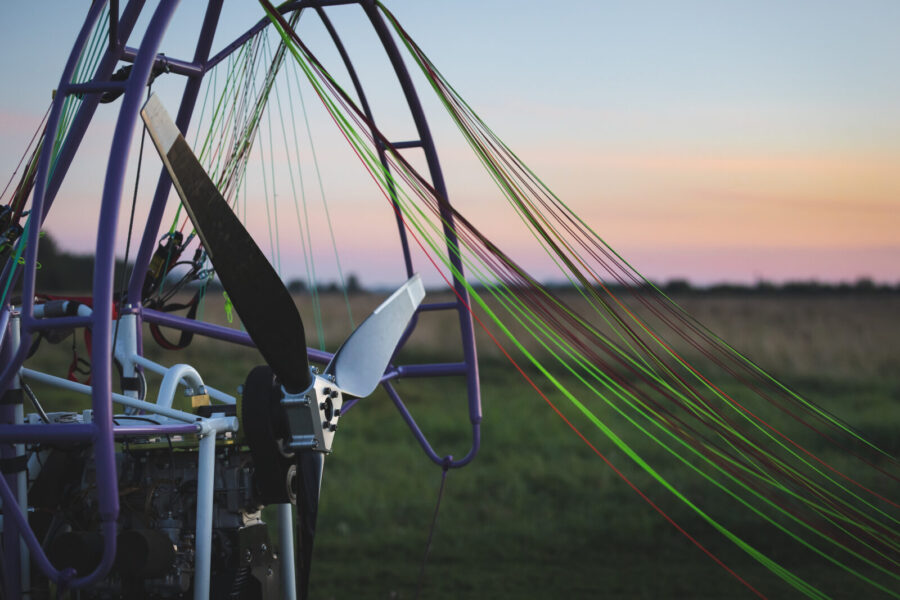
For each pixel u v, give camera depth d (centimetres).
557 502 1018
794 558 802
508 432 1419
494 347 2519
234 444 371
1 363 338
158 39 290
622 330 378
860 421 1412
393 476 1166
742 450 391
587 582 739
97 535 328
